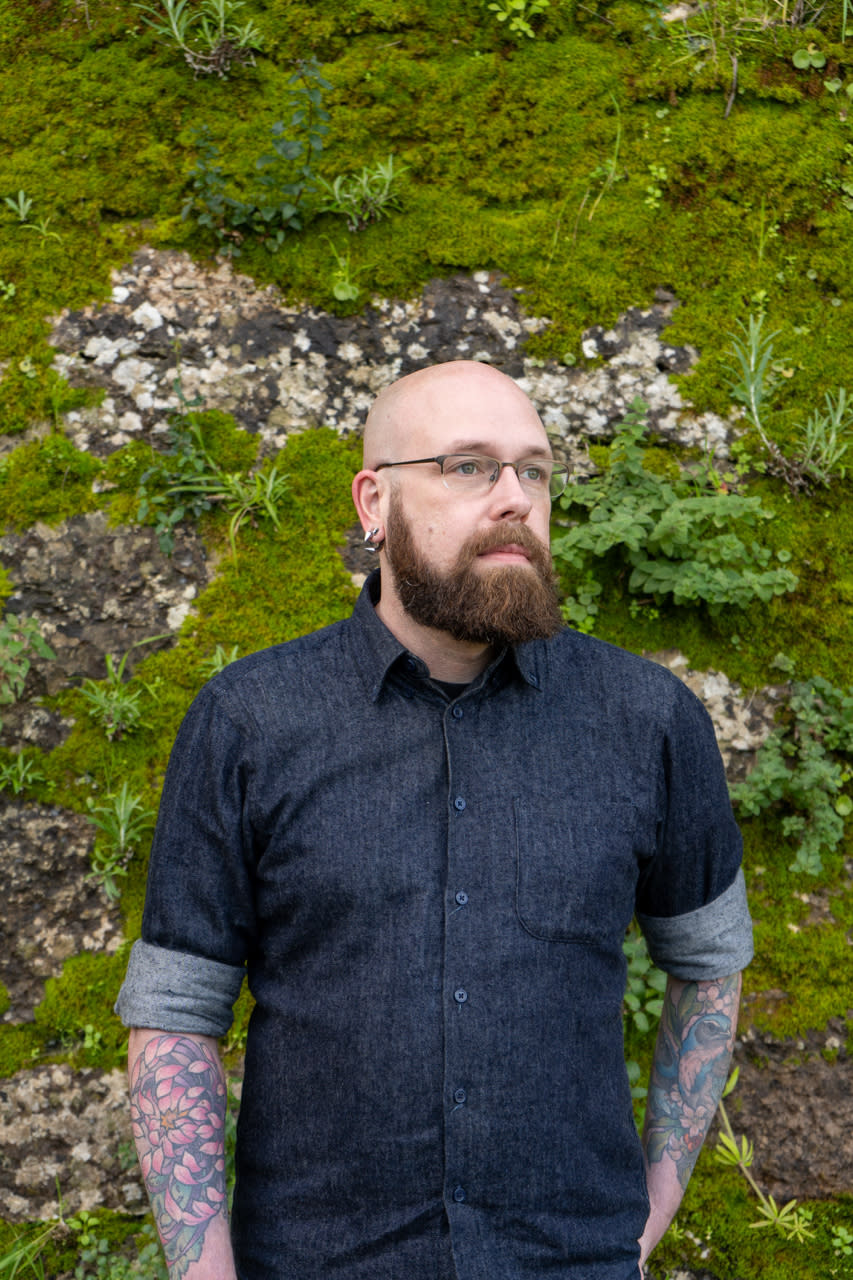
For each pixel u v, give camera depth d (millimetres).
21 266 2801
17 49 2934
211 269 2861
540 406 2844
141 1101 1503
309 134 2842
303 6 3002
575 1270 1437
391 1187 1407
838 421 2760
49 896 2553
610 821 1562
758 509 2627
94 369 2779
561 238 2924
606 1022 1542
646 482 2744
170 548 2684
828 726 2678
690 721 1674
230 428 2785
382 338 2863
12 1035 2486
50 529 2701
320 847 1497
